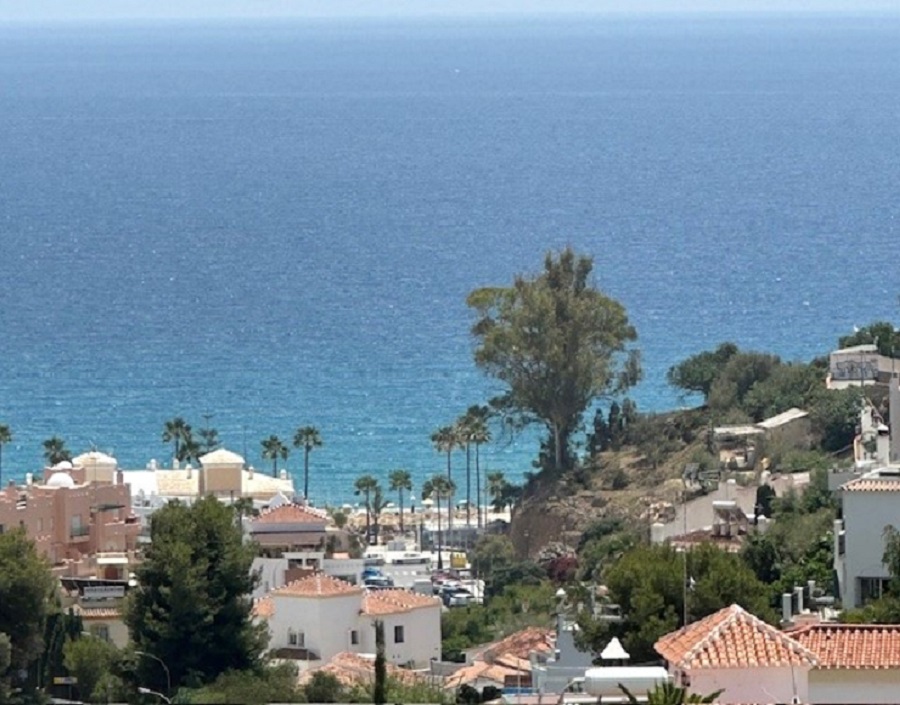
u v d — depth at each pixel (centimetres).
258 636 19412
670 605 16250
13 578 18625
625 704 11069
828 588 19212
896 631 12194
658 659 13762
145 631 18962
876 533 18600
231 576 19475
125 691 17588
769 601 17225
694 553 16912
